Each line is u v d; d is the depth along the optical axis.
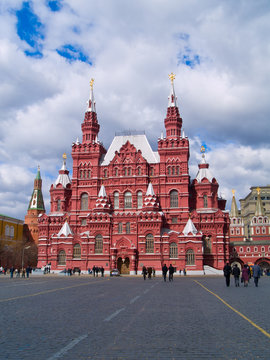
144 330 17.25
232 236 194.62
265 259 160.25
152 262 105.88
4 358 12.50
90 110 127.62
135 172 116.50
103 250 109.12
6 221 170.75
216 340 15.21
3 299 31.36
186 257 105.19
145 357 12.70
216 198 117.56
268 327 18.11
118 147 123.75
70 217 118.94
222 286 52.06
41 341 14.95
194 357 12.70
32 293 37.97
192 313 22.97
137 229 109.00
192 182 119.25
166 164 116.69
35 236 190.25
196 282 63.59
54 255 112.62
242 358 12.60
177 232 107.12
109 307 25.89
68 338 15.50
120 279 77.00
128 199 115.75
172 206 114.12
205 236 111.50
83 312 23.19
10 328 17.67
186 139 116.19
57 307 25.75
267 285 55.47
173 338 15.56
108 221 110.06
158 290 43.34
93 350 13.58
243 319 20.56
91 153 121.19
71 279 76.94
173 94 124.75
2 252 153.25
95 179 119.06
